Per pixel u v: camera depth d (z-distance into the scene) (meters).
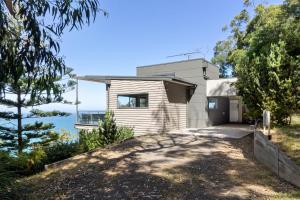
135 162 7.23
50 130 11.22
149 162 7.19
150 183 5.40
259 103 10.58
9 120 10.20
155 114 13.78
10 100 9.57
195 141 10.59
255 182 5.25
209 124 17.44
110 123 11.39
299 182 4.66
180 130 14.55
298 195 4.35
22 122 10.52
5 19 2.77
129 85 14.77
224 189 4.91
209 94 17.00
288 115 10.13
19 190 4.26
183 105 16.34
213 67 18.81
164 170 6.34
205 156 7.81
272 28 13.57
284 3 14.20
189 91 16.92
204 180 5.51
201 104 16.64
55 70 3.21
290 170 5.03
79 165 7.22
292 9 13.68
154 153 8.41
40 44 2.99
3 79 3.09
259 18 20.12
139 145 9.89
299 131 8.79
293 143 7.03
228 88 16.33
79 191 5.12
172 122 14.66
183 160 7.36
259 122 10.67
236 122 21.31
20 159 6.80
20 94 9.38
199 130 14.47
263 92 10.25
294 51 12.67
